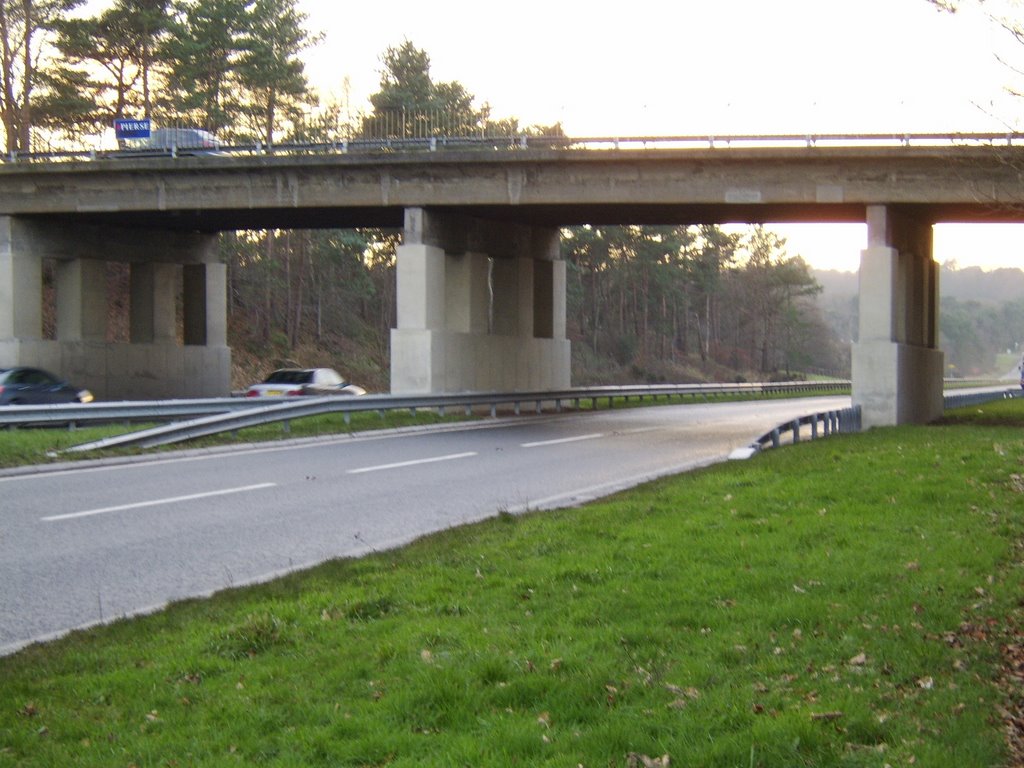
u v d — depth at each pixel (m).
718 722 5.34
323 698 5.91
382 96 61.19
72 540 11.61
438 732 5.39
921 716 5.46
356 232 62.16
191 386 41.69
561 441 24.59
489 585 8.60
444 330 33.22
